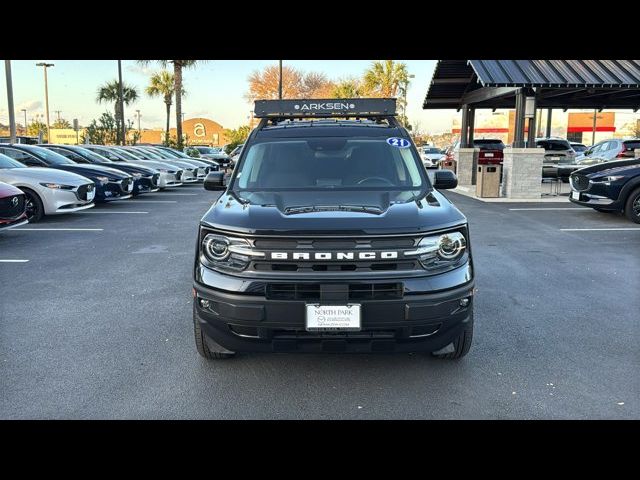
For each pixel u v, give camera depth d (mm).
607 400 3553
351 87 47062
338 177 4613
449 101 21844
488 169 15930
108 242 9164
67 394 3650
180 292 6121
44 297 5934
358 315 3322
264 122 5605
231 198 4203
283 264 3383
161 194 18203
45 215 11656
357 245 3355
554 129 67000
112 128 40406
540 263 7531
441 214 3668
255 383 3822
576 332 4816
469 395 3631
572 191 11898
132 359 4242
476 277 6781
